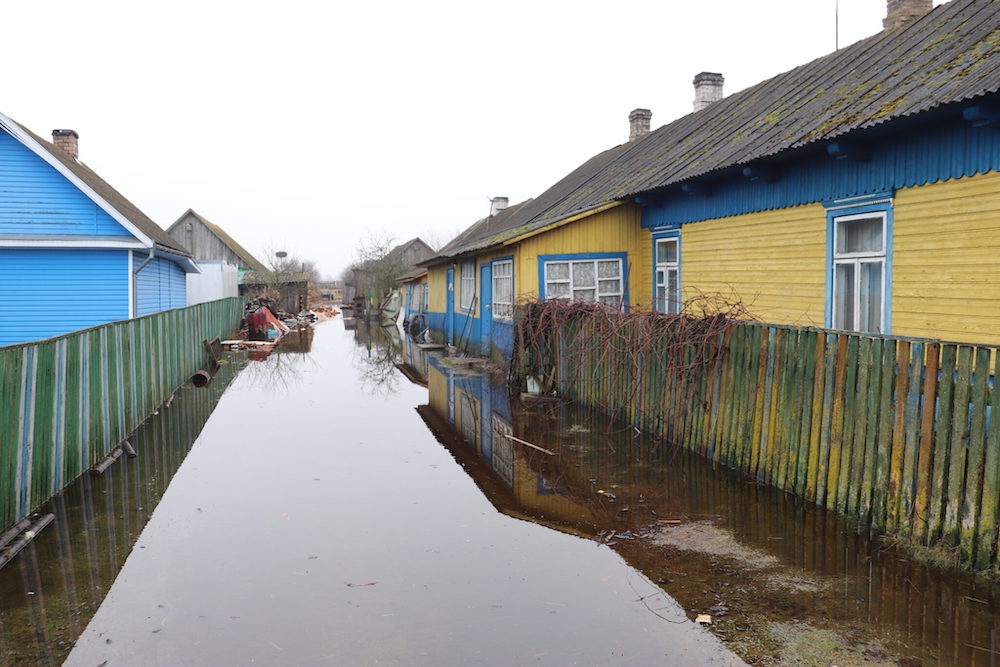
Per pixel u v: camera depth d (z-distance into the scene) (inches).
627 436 351.3
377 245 1823.3
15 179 589.9
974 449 174.9
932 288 279.0
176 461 321.4
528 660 147.9
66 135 869.8
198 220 1849.2
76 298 607.8
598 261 550.0
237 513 246.5
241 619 167.6
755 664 144.6
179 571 196.4
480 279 706.8
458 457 326.6
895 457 199.6
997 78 229.8
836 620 161.2
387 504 256.4
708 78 685.9
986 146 251.6
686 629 159.8
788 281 373.1
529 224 639.8
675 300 486.0
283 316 1501.0
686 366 311.3
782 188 375.2
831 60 455.5
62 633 161.6
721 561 196.9
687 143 526.6
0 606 175.9
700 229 459.5
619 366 377.7
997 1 333.7
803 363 239.9
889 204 300.5
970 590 171.2
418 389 548.1
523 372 490.9
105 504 256.7
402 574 193.5
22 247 590.2
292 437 373.4
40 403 248.4
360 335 1179.3
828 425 227.6
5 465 217.5
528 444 343.0
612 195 543.5
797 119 373.4
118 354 349.4
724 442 287.3
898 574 182.4
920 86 285.4
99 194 596.1
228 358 802.2
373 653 151.6
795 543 205.9
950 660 143.4
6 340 599.5
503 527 231.0
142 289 657.6
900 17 451.5
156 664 148.2
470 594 180.2
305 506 254.4
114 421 339.6
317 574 193.9
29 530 224.5
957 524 179.9
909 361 195.3
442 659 148.8
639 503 250.7
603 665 145.6
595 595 178.5
